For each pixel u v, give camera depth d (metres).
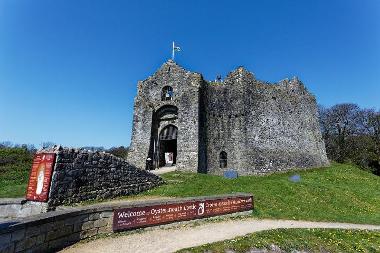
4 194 17.47
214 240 11.69
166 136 31.44
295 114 38.44
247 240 11.91
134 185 19.41
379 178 35.34
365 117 50.81
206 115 31.70
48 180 13.67
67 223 10.16
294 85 40.28
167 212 13.39
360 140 50.00
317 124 42.22
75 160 15.13
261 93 35.00
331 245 13.48
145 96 32.75
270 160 32.38
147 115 31.67
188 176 25.11
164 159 32.44
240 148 30.95
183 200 14.13
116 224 11.68
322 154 40.78
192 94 30.53
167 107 31.70
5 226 8.02
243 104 32.38
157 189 20.81
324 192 24.06
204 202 15.06
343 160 50.75
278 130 35.12
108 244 10.56
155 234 12.14
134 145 31.11
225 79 34.16
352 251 13.37
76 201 14.91
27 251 8.62
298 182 26.22
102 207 11.41
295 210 19.20
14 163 26.28
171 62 32.84
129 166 19.22
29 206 13.80
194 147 28.80
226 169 30.81
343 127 53.56
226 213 16.08
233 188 21.83
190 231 13.01
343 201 22.67
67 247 9.96
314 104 42.91
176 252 9.93
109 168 17.47
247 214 17.31
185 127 29.81
